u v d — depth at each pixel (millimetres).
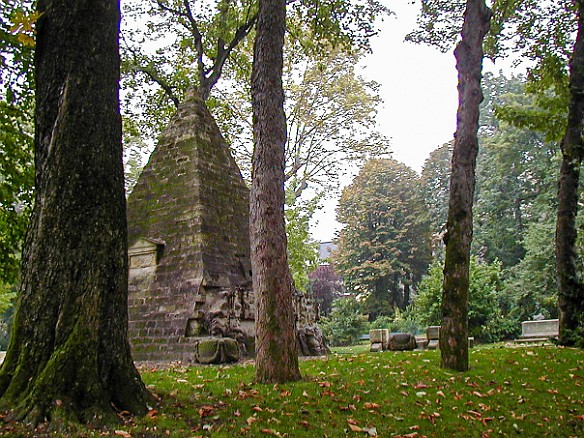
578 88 15750
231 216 16078
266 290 9031
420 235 52094
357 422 6992
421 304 26141
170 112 24234
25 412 5562
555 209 33125
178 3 23062
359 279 50031
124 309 6559
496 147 39594
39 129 6734
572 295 14930
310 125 31094
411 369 10469
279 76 9836
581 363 11570
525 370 10797
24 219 13156
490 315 24469
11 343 6156
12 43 11047
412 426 7055
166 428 5914
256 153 9539
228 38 23562
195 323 13570
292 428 6512
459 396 8633
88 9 6840
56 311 6121
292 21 23156
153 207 15984
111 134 6770
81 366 5945
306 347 15625
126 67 22688
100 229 6426
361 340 38594
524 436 7254
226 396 7715
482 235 41219
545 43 18297
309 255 29234
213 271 14391
